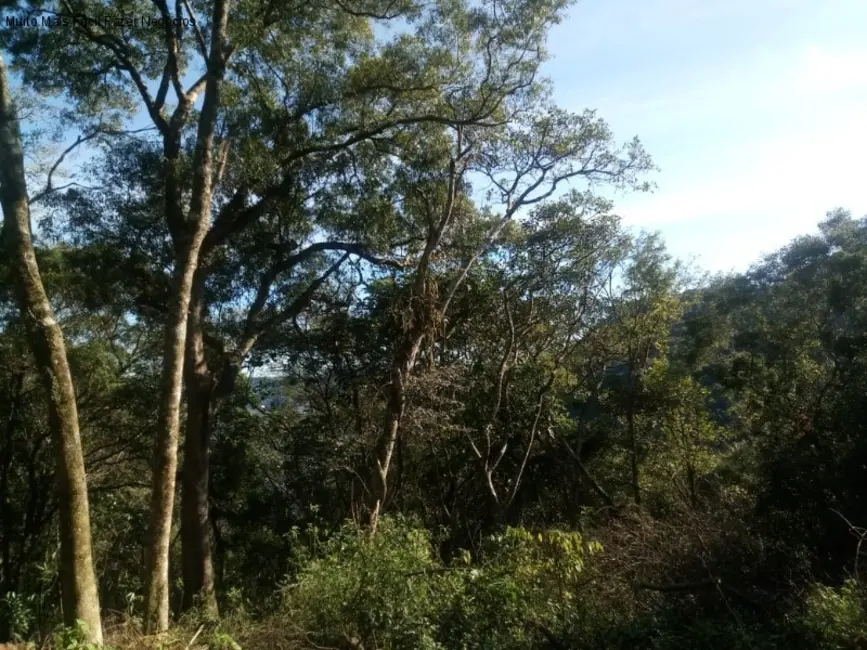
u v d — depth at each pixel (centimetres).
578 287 1988
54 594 975
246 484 2045
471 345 1864
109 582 1647
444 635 780
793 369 1692
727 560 971
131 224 1617
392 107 1662
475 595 823
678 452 2044
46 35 1455
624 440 2253
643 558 997
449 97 1619
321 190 1697
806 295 1770
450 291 1549
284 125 1597
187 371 1512
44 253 1544
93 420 1866
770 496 1292
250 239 1753
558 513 2072
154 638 823
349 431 1728
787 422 1576
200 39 1374
